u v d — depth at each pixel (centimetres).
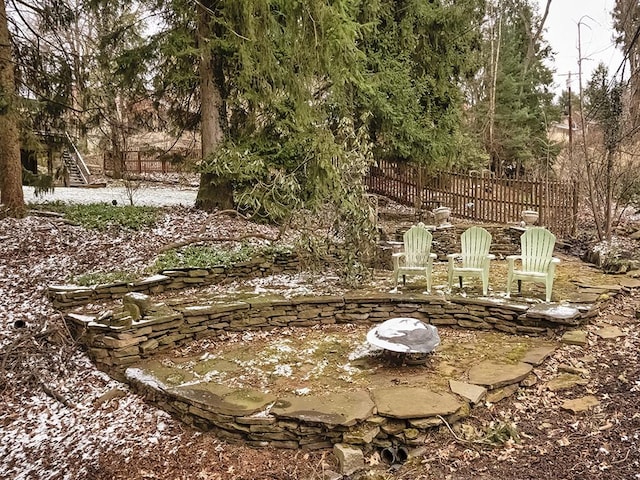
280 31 685
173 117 1016
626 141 890
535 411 360
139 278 593
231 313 523
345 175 596
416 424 333
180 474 321
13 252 666
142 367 440
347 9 622
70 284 576
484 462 311
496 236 839
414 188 1091
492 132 1658
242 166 777
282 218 716
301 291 592
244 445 345
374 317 554
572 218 912
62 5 863
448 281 600
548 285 525
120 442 361
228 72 888
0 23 744
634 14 764
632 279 645
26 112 802
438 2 1059
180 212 904
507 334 504
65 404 413
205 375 416
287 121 805
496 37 1802
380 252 717
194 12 789
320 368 425
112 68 914
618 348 446
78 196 1222
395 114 963
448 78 1113
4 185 778
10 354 463
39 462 347
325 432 332
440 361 431
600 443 319
